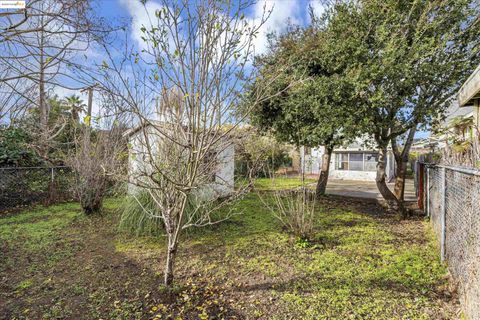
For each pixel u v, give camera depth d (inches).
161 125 130.6
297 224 177.3
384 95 197.0
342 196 356.5
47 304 102.7
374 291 110.4
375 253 151.3
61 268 134.4
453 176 123.7
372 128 215.8
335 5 230.2
